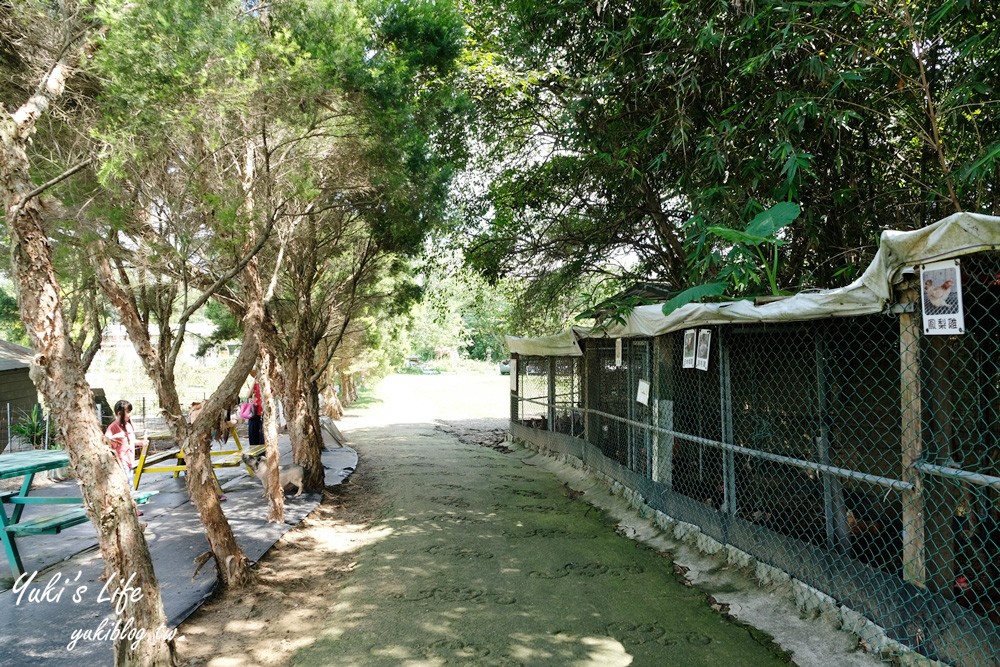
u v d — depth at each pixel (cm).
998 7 473
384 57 597
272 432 766
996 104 489
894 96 562
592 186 928
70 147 509
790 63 614
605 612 490
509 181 1045
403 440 1683
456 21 740
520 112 985
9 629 441
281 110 545
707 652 422
